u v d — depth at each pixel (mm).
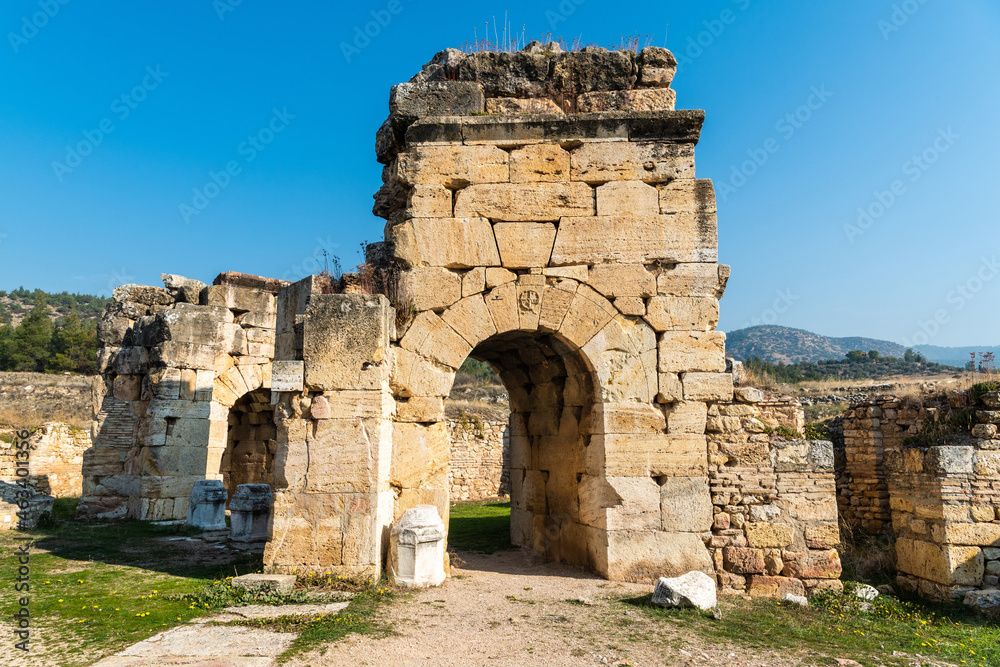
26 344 52875
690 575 8547
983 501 10000
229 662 5758
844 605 9023
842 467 16266
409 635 6734
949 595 9719
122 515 17234
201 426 17625
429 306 10117
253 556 11031
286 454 9039
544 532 12352
